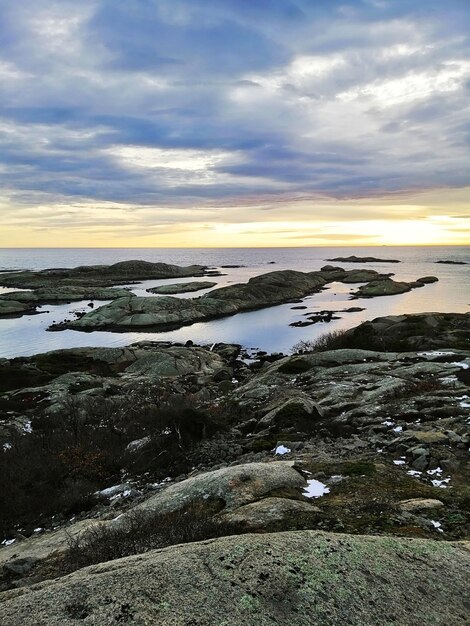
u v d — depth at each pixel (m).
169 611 3.60
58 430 20.66
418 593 4.01
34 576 7.02
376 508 7.57
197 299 82.00
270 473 9.47
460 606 3.93
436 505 7.77
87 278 142.00
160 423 18.89
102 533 7.66
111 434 19.83
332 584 3.97
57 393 30.31
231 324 67.69
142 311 71.38
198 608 3.63
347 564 4.27
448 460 10.25
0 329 67.00
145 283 136.75
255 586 3.88
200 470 13.79
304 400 18.16
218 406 22.84
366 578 4.11
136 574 4.10
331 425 15.64
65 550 8.12
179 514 7.93
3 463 16.44
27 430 22.31
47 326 69.06
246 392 25.33
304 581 3.98
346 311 73.06
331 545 4.60
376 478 9.27
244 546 4.52
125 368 41.94
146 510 8.74
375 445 12.37
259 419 19.00
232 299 81.62
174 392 29.77
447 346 32.06
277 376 27.64
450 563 4.56
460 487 8.89
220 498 8.58
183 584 3.92
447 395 18.08
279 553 4.39
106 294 102.12
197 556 4.37
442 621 3.71
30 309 83.31
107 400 26.98
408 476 9.62
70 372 38.47
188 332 62.97
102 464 16.53
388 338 36.47
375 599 3.86
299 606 3.70
